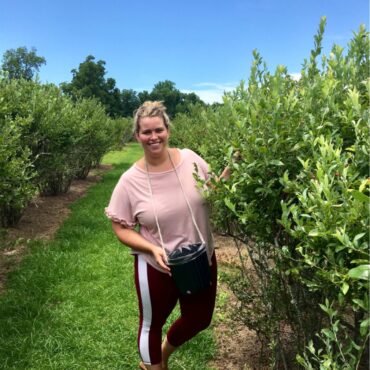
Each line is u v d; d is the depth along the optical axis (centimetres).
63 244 634
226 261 529
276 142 220
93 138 1256
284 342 336
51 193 1061
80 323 406
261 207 234
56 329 395
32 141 760
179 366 337
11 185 536
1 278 522
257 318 305
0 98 645
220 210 265
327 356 183
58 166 873
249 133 232
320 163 202
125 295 466
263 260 265
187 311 290
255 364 336
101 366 344
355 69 245
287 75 277
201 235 271
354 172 192
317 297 245
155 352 290
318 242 182
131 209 279
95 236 683
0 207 686
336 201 178
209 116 412
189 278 261
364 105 223
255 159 228
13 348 362
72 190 1180
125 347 367
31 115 743
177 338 301
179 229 271
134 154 2522
